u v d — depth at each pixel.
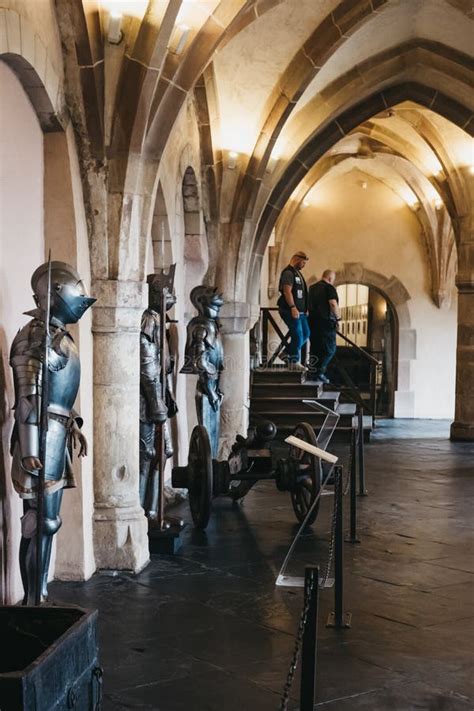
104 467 6.68
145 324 7.23
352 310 23.70
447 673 4.73
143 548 6.81
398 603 5.97
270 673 4.68
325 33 10.09
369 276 20.31
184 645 5.09
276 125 10.71
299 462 8.23
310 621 3.53
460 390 15.78
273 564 6.93
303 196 18.97
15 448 4.96
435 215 19.58
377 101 13.03
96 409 6.68
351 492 7.78
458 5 10.09
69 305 4.99
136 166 6.51
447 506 9.46
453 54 12.01
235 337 11.55
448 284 20.19
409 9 10.91
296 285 14.48
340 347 22.28
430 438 16.06
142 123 6.43
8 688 2.95
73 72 6.24
